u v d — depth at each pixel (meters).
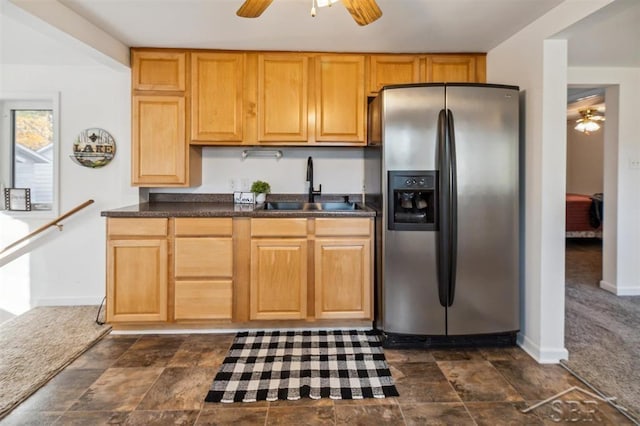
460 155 2.46
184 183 2.98
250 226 2.71
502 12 2.29
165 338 2.70
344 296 2.75
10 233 3.34
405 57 3.01
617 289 3.80
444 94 2.45
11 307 3.36
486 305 2.52
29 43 2.77
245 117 2.98
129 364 2.31
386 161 2.50
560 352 2.36
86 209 3.35
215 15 2.38
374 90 3.00
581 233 6.57
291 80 2.98
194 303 2.71
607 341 2.66
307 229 2.73
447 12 2.30
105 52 2.63
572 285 4.13
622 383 2.10
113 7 2.27
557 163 2.34
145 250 2.69
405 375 2.20
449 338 2.54
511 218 2.50
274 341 2.65
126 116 3.08
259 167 3.38
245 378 2.15
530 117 2.46
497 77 2.86
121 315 2.70
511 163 2.48
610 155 3.89
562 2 2.15
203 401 1.93
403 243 2.51
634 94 3.76
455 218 2.45
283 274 2.73
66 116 3.31
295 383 2.10
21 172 3.44
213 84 2.96
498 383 2.11
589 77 3.74
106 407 1.87
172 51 2.93
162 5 2.25
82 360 2.36
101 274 3.38
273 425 1.75
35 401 1.92
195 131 2.97
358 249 2.74
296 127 2.99
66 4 2.23
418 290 2.52
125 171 3.14
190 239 2.70
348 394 1.99
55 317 3.05
